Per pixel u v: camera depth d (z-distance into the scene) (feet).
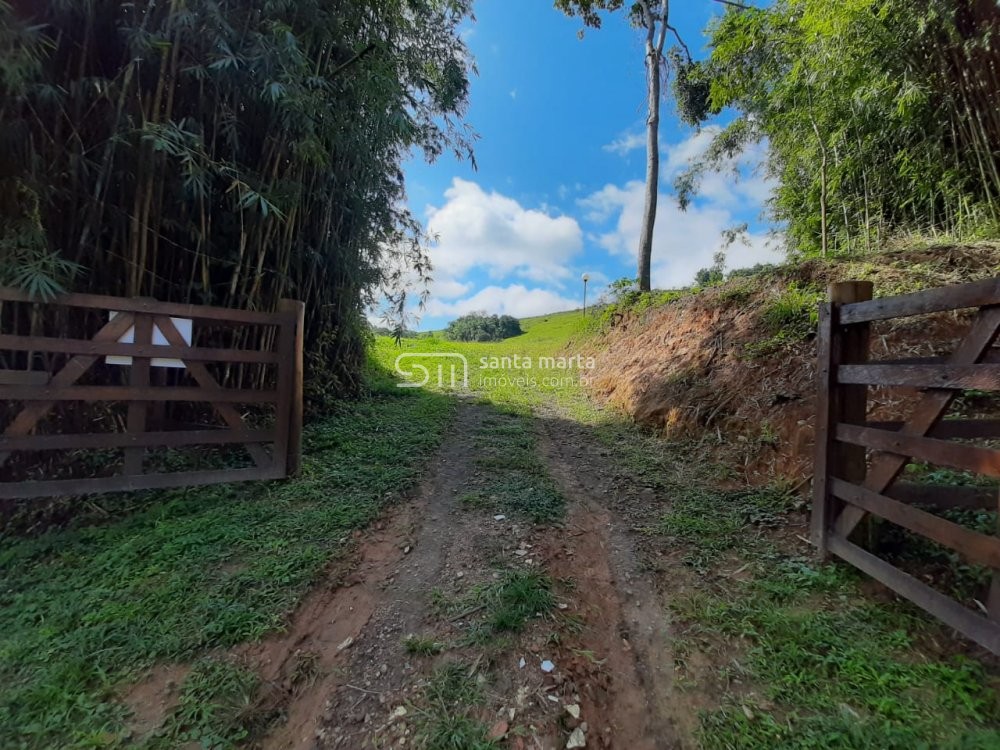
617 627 6.23
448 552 7.91
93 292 9.37
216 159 10.26
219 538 7.89
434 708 4.87
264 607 6.22
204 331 11.35
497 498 9.96
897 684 4.78
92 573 6.93
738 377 13.19
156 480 9.20
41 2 7.86
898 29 12.53
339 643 5.82
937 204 14.92
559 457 12.87
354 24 12.12
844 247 17.46
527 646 5.75
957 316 10.61
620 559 7.79
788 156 20.92
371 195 16.52
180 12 8.06
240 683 5.04
